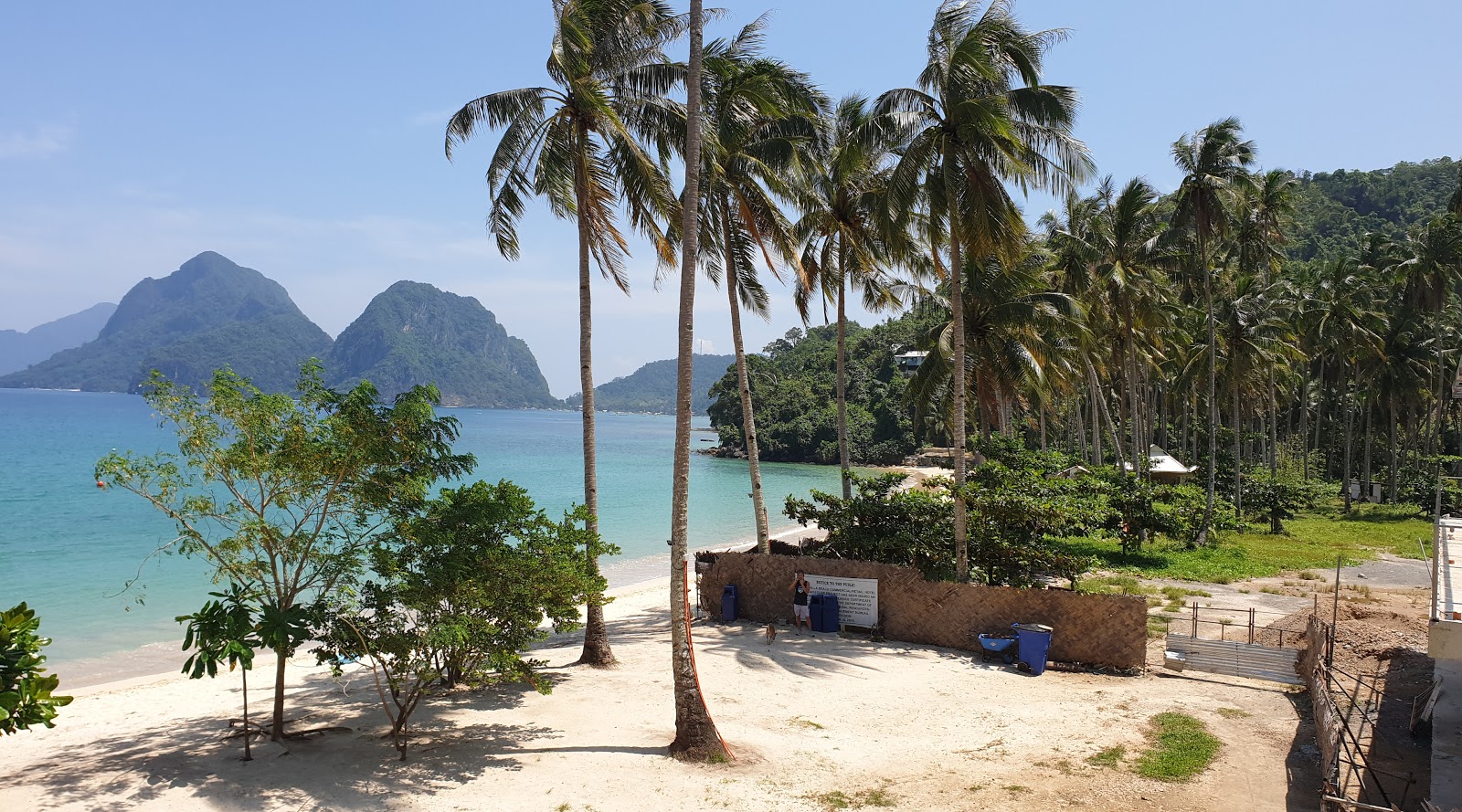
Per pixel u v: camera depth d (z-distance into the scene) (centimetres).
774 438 11850
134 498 4944
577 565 1412
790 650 1952
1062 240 3825
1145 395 5800
